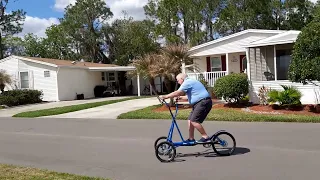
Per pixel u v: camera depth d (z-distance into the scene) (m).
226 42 21.64
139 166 6.41
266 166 6.03
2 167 6.58
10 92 23.31
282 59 16.02
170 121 12.70
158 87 31.88
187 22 33.41
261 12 30.78
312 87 14.59
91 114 16.27
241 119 12.00
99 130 11.35
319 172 5.55
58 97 25.30
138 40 38.75
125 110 16.92
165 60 16.30
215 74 19.75
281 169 5.80
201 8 32.06
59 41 47.09
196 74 19.89
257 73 16.55
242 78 15.20
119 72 33.47
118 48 44.03
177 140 8.84
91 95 29.23
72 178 5.61
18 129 12.58
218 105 15.78
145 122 12.73
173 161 6.66
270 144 7.89
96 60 46.22
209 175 5.62
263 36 20.23
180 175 5.70
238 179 5.35
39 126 13.11
